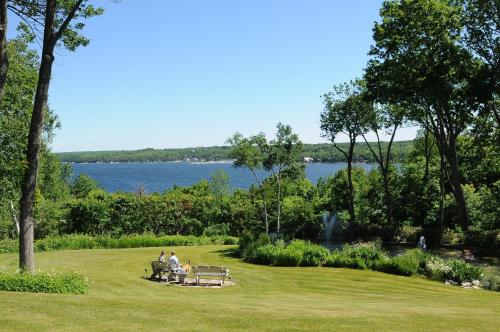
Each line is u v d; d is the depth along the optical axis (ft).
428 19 103.35
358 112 139.03
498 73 104.47
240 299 51.55
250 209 166.61
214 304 44.01
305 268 80.59
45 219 146.30
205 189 256.93
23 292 46.19
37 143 55.62
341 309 43.42
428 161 150.20
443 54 106.42
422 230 123.44
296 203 179.93
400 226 136.56
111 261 88.89
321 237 138.62
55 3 54.49
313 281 68.74
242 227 165.27
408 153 177.47
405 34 105.91
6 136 76.95
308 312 40.50
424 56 105.70
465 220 119.75
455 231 123.13
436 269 75.36
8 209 126.93
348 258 82.17
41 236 146.92
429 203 140.87
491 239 109.60
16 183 75.15
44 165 177.37
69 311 36.45
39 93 55.01
